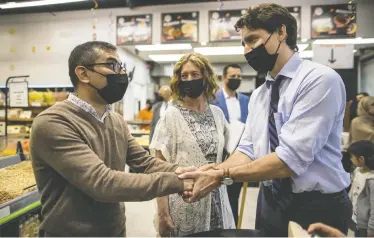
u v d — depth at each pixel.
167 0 5.31
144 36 5.21
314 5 4.63
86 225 1.04
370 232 1.26
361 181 2.00
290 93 1.12
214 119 1.63
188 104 1.62
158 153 1.56
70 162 0.95
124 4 5.52
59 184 1.04
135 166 1.31
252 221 3.00
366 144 2.14
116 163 1.16
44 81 5.44
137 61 7.72
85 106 1.07
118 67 1.14
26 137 3.22
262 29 1.14
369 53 6.62
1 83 5.25
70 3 5.40
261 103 1.29
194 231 1.50
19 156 2.26
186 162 1.49
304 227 0.96
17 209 1.49
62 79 5.42
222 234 1.13
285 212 1.15
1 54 5.38
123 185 0.96
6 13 5.31
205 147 1.52
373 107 3.14
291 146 1.04
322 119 1.03
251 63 1.19
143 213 2.99
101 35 5.59
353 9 4.55
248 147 1.36
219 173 1.14
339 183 1.12
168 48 6.26
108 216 1.10
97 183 0.94
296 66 1.15
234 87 3.07
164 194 1.04
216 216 1.53
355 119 3.22
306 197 1.12
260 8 1.15
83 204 1.04
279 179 1.17
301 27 4.80
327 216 1.11
